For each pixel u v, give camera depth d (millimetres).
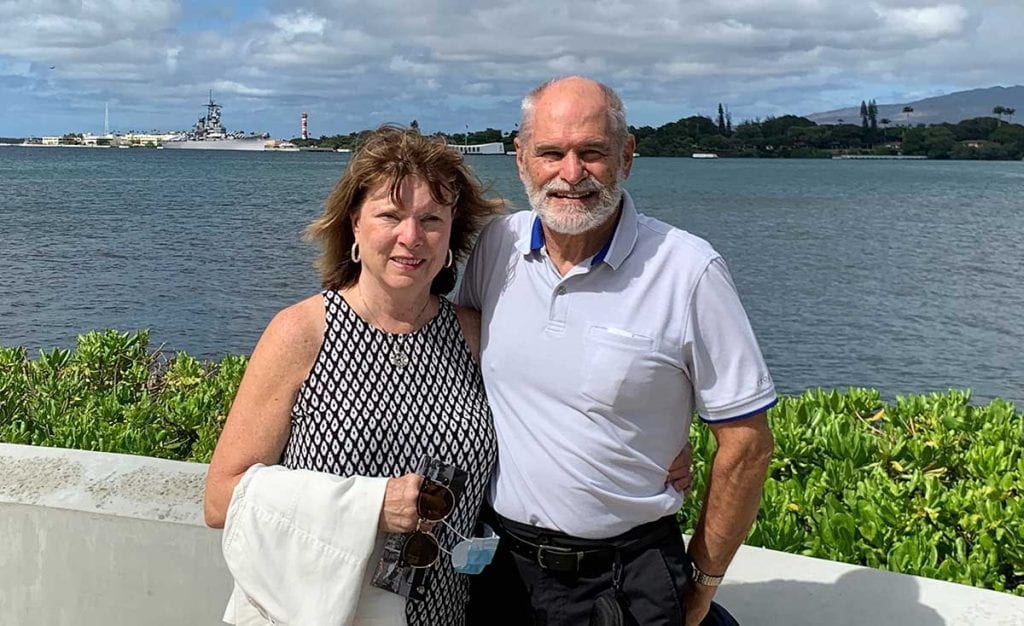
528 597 2547
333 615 2236
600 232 2449
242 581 2299
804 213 43156
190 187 53031
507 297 2562
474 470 2521
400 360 2514
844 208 46688
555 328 2449
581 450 2420
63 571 3150
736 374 2373
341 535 2244
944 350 14586
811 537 3504
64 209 35562
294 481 2283
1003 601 2684
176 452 5047
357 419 2438
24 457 3461
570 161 2377
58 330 14094
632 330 2377
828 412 4891
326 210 2549
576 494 2438
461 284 2756
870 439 4316
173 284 18266
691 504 3670
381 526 2273
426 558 2330
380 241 2414
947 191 67188
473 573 2451
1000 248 28297
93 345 6465
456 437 2500
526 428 2500
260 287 18109
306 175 71438
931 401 4914
